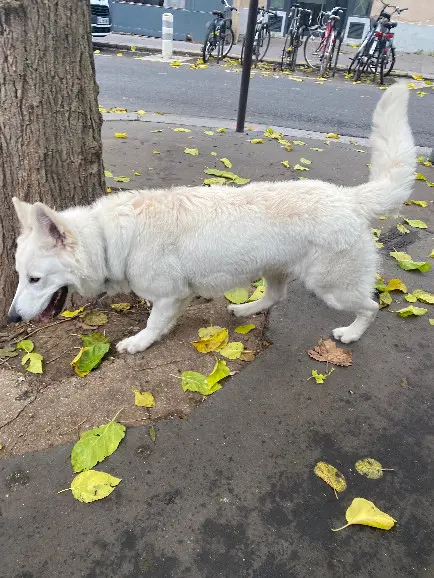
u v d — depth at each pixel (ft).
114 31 23.08
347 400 3.77
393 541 2.81
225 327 4.53
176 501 2.94
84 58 3.99
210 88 14.15
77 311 4.63
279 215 3.61
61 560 2.61
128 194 3.83
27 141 3.93
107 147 8.56
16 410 3.47
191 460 3.20
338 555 2.72
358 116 12.30
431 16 22.80
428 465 3.29
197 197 3.77
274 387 3.84
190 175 7.63
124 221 3.59
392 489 3.10
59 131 4.05
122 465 3.14
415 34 23.29
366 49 16.78
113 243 3.60
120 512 2.86
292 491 3.05
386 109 3.76
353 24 23.88
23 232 3.52
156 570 2.59
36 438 3.28
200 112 11.68
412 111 12.91
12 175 4.03
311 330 4.55
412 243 6.29
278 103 13.06
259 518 2.88
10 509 2.84
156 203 3.69
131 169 7.68
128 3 22.43
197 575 2.58
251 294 5.03
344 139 10.28
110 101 11.94
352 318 4.75
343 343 4.39
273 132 10.09
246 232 3.62
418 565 2.70
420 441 3.47
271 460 3.24
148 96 12.74
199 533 2.78
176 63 17.13
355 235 3.68
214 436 3.39
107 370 3.89
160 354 4.10
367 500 2.97
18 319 3.41
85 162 4.34
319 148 9.50
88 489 2.93
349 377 4.00
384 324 4.68
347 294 3.94
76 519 2.81
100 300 4.71
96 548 2.67
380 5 23.07
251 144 9.43
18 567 2.56
